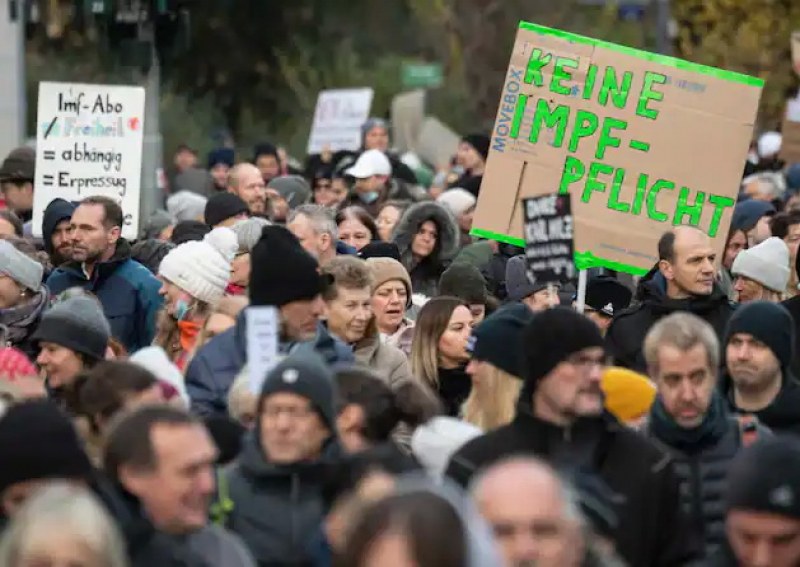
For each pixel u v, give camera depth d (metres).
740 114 23.41
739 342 17.95
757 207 29.19
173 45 33.22
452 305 20.48
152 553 12.45
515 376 16.55
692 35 64.56
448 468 14.52
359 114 48.84
